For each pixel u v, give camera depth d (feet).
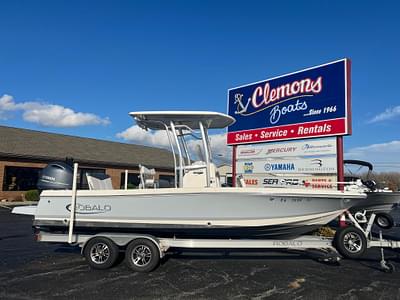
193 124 21.52
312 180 29.45
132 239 18.39
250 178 34.94
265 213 18.67
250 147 35.47
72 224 18.95
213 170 20.92
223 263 19.99
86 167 72.28
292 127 31.37
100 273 17.88
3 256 21.72
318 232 23.31
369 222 22.03
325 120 28.68
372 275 17.69
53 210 19.38
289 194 18.57
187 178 20.53
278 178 32.30
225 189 18.28
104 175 22.35
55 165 20.31
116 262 19.36
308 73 30.50
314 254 21.16
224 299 14.19
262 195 18.35
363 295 14.73
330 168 28.25
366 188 27.12
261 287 15.69
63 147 75.92
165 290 15.25
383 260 18.81
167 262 20.11
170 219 18.60
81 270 18.44
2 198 59.77
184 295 14.64
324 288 15.58
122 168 80.38
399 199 25.98
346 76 27.61
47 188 19.89
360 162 29.43
